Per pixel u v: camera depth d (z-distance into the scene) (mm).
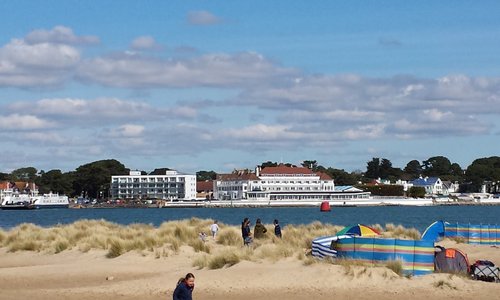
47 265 34938
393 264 28188
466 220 111812
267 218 128625
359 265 28469
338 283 26844
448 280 26938
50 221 122500
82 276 31094
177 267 32469
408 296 25141
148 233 43688
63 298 26094
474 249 42188
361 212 173125
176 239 39031
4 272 32438
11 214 177375
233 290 26547
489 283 27203
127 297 26172
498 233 46219
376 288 26188
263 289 26531
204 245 37531
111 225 54750
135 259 35000
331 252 31234
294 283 27062
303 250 34656
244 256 31359
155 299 25719
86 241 40531
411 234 49031
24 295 26734
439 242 45188
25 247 40969
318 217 132125
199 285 27406
